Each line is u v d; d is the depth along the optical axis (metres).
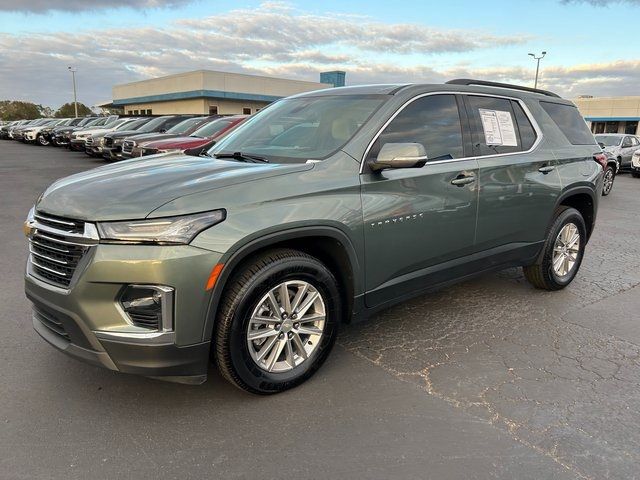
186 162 3.50
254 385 3.00
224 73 42.91
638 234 8.18
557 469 2.53
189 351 2.71
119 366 2.68
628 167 20.22
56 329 2.95
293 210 2.95
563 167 4.85
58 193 2.99
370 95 3.84
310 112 3.95
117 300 2.63
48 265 2.88
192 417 2.91
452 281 4.09
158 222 2.58
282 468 2.51
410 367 3.54
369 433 2.79
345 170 3.27
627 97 47.34
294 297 3.15
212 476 2.45
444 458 2.60
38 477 2.40
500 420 2.93
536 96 4.93
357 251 3.28
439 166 3.75
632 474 2.50
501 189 4.20
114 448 2.63
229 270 2.74
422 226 3.65
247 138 4.02
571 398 3.18
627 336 4.11
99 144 19.19
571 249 5.17
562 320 4.42
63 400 3.04
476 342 3.95
